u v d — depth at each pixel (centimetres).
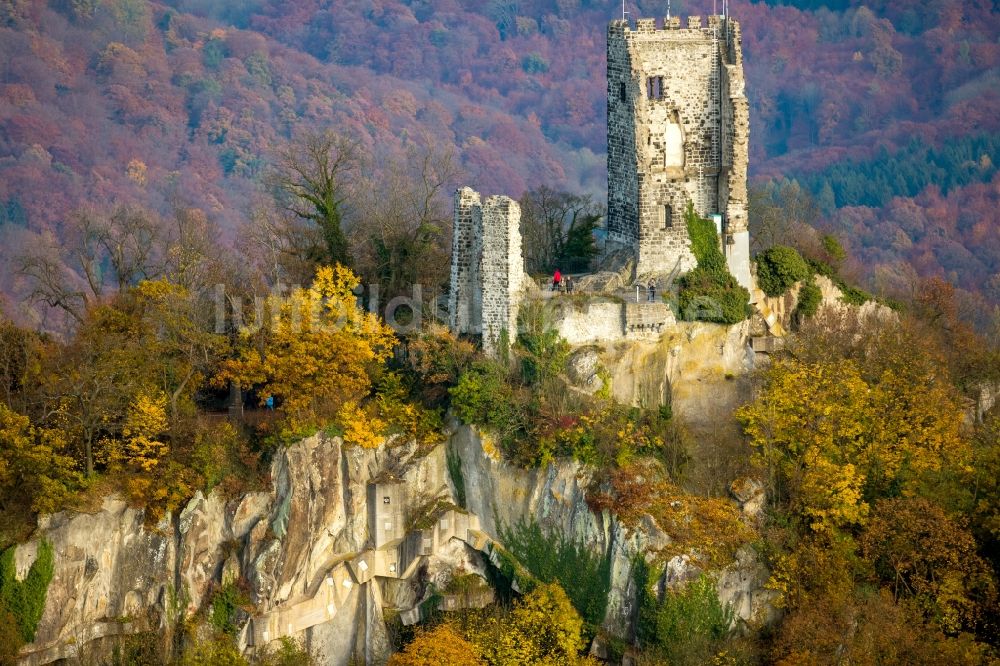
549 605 18975
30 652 18512
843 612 18512
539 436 19338
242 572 19175
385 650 19600
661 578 18588
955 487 19538
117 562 19000
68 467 18938
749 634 18738
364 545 19600
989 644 18675
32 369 19612
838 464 19438
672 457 19425
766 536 19038
